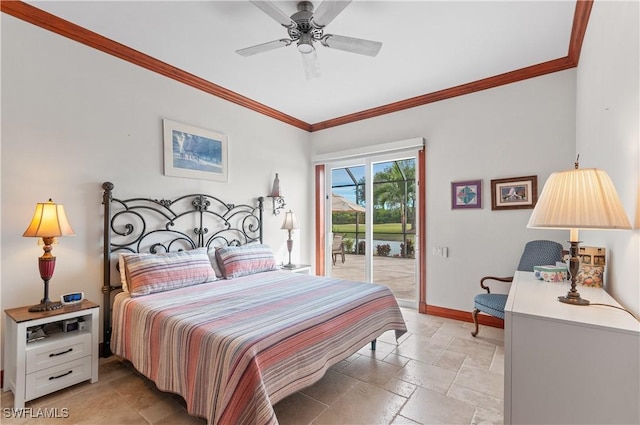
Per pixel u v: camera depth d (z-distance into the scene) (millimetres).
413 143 3775
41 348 1912
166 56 2848
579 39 2465
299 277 3115
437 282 3670
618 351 1133
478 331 3080
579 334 1197
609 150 1682
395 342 2881
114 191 2662
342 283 2830
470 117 3461
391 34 2480
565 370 1225
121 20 2312
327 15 1904
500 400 1949
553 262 2715
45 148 2287
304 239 4781
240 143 3812
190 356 1641
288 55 2830
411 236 3953
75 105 2443
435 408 1870
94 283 2523
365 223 4359
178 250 3113
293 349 1623
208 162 3422
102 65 2600
